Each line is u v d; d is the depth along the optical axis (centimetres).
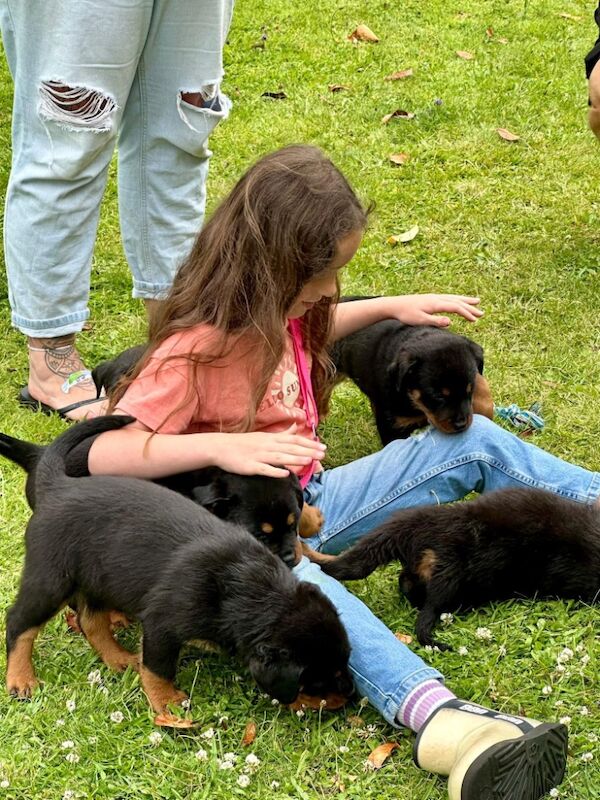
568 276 335
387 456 258
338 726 224
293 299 241
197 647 233
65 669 233
